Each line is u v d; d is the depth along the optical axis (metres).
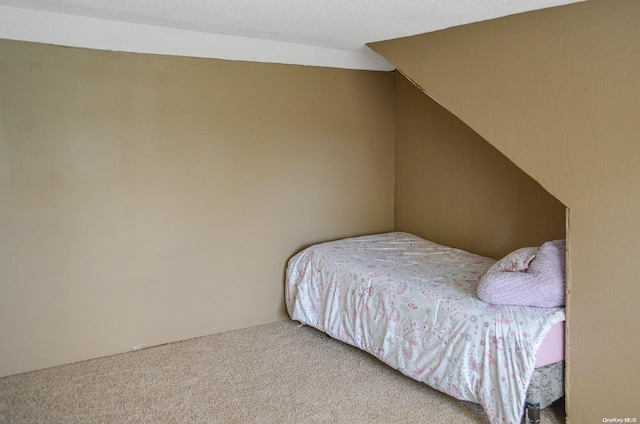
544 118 2.38
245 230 3.62
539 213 3.22
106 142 3.09
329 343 3.41
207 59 3.34
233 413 2.58
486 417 2.53
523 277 2.47
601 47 2.14
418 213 4.13
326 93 3.86
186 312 3.46
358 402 2.68
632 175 2.09
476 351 2.47
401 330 2.84
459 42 2.73
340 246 3.66
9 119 2.83
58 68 2.92
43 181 2.95
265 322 3.78
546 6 2.28
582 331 2.30
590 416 2.32
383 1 2.28
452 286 2.81
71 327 3.11
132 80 3.13
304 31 3.04
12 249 2.91
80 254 3.09
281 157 3.71
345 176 4.04
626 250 2.14
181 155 3.33
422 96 3.97
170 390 2.81
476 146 3.59
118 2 2.47
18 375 2.97
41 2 2.54
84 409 2.63
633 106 2.07
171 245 3.36
